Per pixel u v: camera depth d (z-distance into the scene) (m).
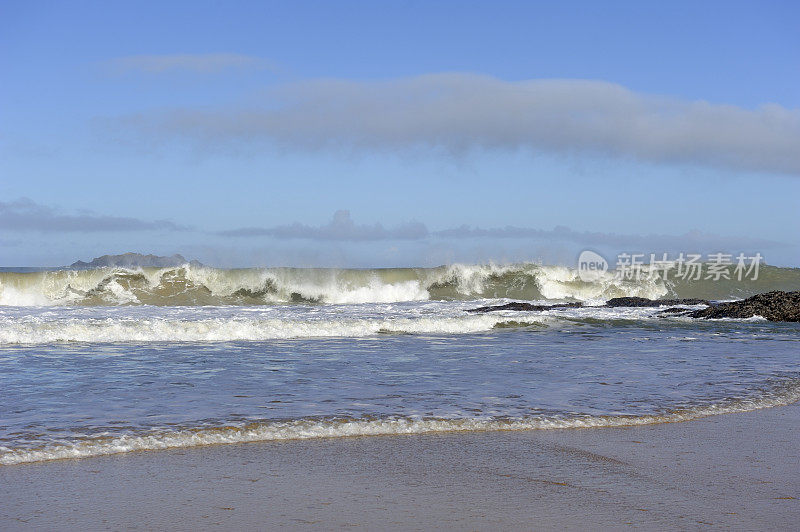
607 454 5.42
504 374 9.30
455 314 19.33
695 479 4.80
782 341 14.09
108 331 13.33
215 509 4.12
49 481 4.59
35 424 6.05
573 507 4.22
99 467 4.92
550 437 5.94
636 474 4.91
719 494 4.48
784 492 4.54
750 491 4.55
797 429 6.33
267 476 4.78
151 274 24.88
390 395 7.65
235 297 24.94
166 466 4.97
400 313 19.66
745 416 6.85
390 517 4.02
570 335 15.09
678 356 11.49
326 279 26.77
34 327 13.05
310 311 20.19
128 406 6.89
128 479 4.66
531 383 8.56
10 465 4.91
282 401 7.22
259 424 6.16
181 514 4.03
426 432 6.04
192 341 13.15
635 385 8.49
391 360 10.70
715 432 6.18
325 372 9.35
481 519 4.00
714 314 20.12
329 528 3.83
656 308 22.12
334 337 14.20
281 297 25.48
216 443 5.59
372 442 5.71
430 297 27.34
